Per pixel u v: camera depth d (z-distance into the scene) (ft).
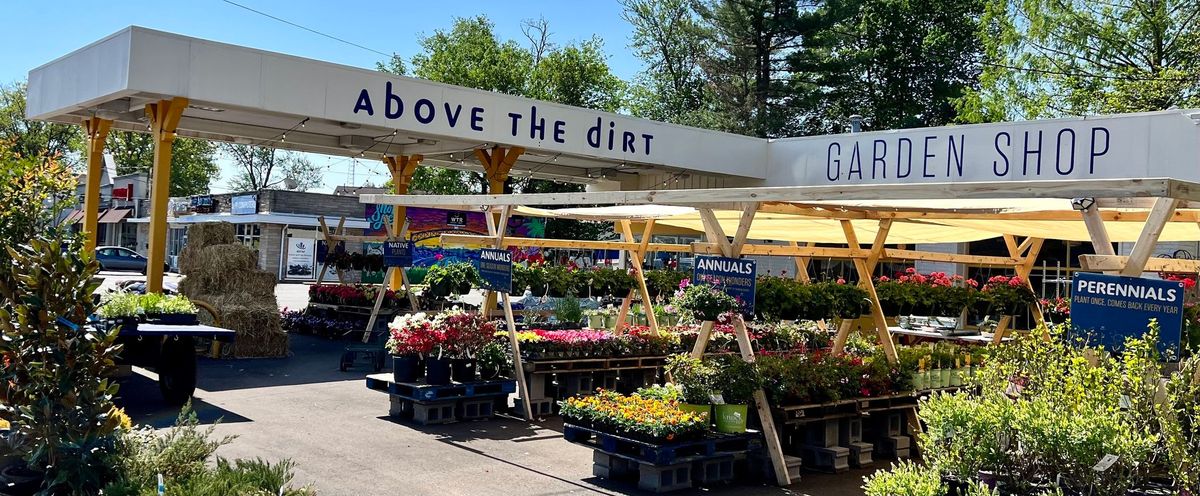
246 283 49.90
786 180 67.00
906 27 130.21
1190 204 26.58
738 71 129.08
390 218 64.13
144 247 164.55
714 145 65.21
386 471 24.77
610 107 142.51
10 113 154.10
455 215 65.51
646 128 61.16
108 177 181.88
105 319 30.09
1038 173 53.26
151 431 21.54
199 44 42.80
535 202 30.66
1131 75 78.38
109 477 19.12
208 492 17.43
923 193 18.99
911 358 29.55
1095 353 16.05
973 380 21.35
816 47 126.31
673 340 38.47
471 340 32.12
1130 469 14.66
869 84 132.98
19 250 21.07
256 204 131.75
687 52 141.08
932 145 58.18
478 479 24.30
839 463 26.71
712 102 134.92
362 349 43.16
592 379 36.55
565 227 124.06
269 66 44.93
